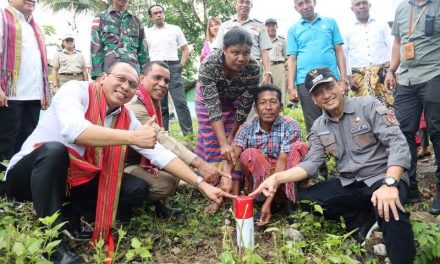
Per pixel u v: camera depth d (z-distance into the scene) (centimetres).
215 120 367
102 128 265
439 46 357
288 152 349
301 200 329
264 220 324
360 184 314
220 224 346
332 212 327
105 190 289
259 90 356
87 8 1440
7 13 380
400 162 278
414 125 382
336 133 320
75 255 262
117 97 286
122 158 294
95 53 474
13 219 298
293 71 483
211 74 365
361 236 318
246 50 344
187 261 295
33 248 219
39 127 289
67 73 895
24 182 285
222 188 340
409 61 375
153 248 305
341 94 314
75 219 316
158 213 355
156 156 311
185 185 421
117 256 284
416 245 304
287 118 369
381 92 509
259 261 246
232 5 1502
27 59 391
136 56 492
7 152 384
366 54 516
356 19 531
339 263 269
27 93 391
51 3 1397
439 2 360
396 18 402
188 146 429
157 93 361
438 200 366
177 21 1520
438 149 366
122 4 485
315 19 466
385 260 304
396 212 262
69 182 285
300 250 285
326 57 458
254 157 340
